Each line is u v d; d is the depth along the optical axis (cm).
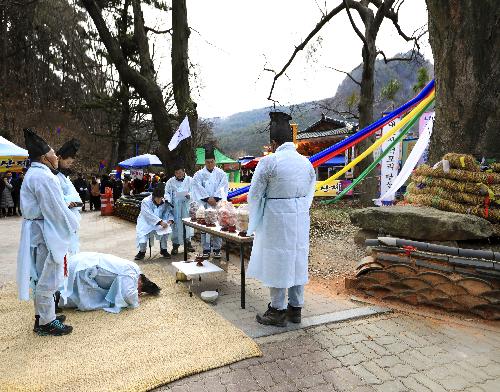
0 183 1409
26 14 3466
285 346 345
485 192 530
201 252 741
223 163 2316
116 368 302
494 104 588
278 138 384
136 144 3142
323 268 592
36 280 360
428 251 443
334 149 855
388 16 1291
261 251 388
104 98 2577
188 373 296
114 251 784
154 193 682
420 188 630
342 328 382
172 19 1234
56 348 340
